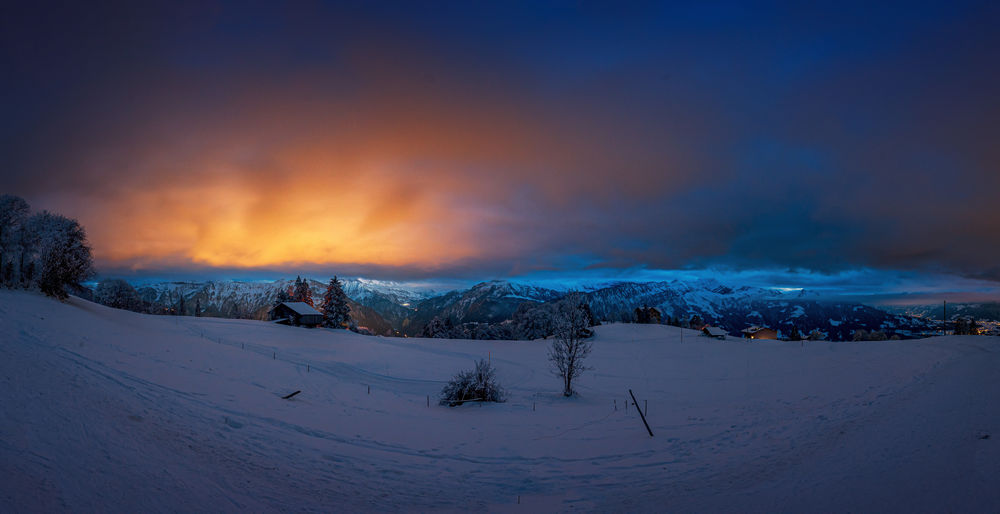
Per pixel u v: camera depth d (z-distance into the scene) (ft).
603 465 47.70
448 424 71.26
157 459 35.45
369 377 131.75
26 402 39.22
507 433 65.92
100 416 41.11
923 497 28.12
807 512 28.09
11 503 24.12
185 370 78.95
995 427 43.73
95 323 99.25
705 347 227.20
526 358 201.87
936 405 60.29
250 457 41.22
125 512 26.30
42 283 112.57
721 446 53.47
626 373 161.07
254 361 111.96
